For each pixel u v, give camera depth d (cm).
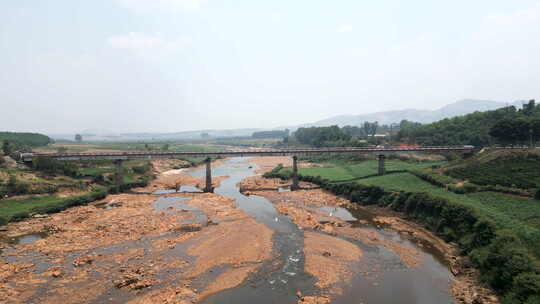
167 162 19725
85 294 4144
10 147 12050
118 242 6031
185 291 4231
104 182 11625
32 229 6725
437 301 4088
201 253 5528
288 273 4841
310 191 11581
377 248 5906
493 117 16150
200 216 8050
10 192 8344
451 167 10506
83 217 7738
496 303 3900
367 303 4034
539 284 3484
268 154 12519
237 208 9094
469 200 6962
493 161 9650
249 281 4578
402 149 12419
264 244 6003
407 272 4903
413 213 7706
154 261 5184
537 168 8181
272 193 11369
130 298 4062
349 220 7862
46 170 10600
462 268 4944
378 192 9375
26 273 4691
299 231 6931
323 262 5225
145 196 10644
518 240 4503
